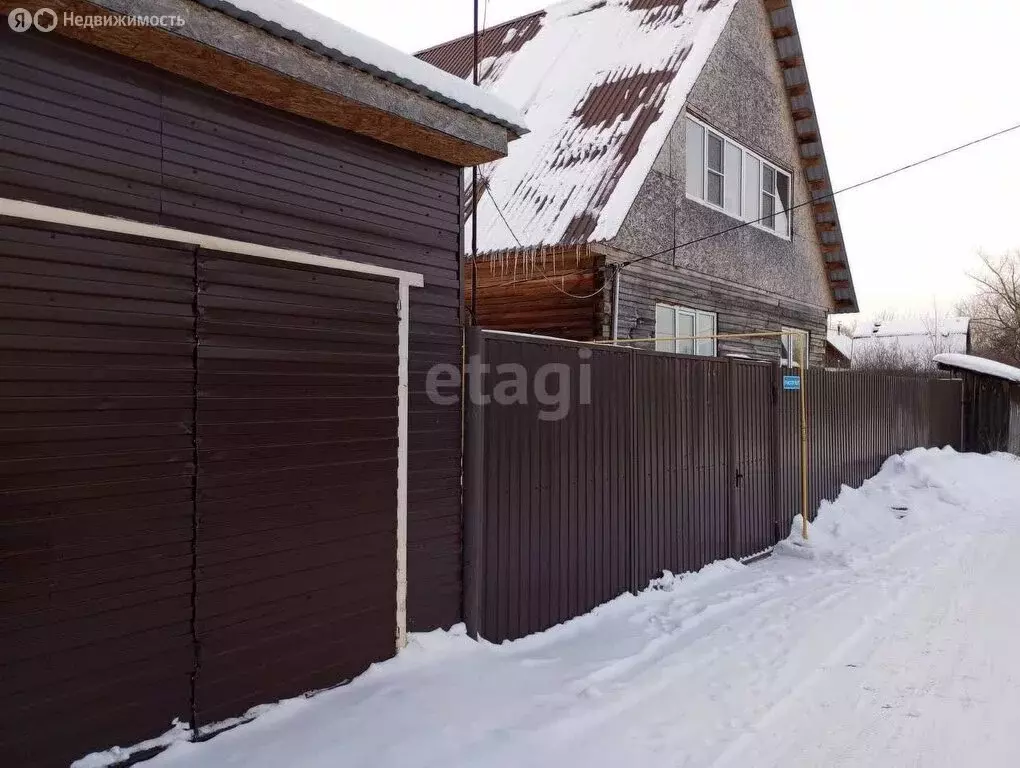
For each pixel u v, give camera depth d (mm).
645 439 5980
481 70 11781
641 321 8969
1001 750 3543
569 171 8820
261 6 2979
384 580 3955
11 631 2584
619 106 9516
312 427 3600
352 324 3807
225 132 3285
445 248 4391
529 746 3334
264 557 3387
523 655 4480
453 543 4395
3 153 2607
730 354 11086
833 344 33500
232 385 3271
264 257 3408
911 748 3553
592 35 11336
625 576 5738
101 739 2820
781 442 8172
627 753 3385
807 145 12992
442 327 4359
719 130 10656
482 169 9430
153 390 2992
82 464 2773
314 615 3604
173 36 2785
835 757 3451
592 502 5391
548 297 8883
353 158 3842
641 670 4395
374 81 3510
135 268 2941
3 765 2559
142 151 2994
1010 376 14438
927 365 29438
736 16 10953
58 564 2705
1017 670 4539
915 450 12336
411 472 4148
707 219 10320
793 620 5434
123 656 2887
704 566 6758
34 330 2660
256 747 3111
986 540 8406
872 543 8250
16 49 2652
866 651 4859
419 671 3945
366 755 3121
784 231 12945
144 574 2949
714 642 4938
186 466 3094
